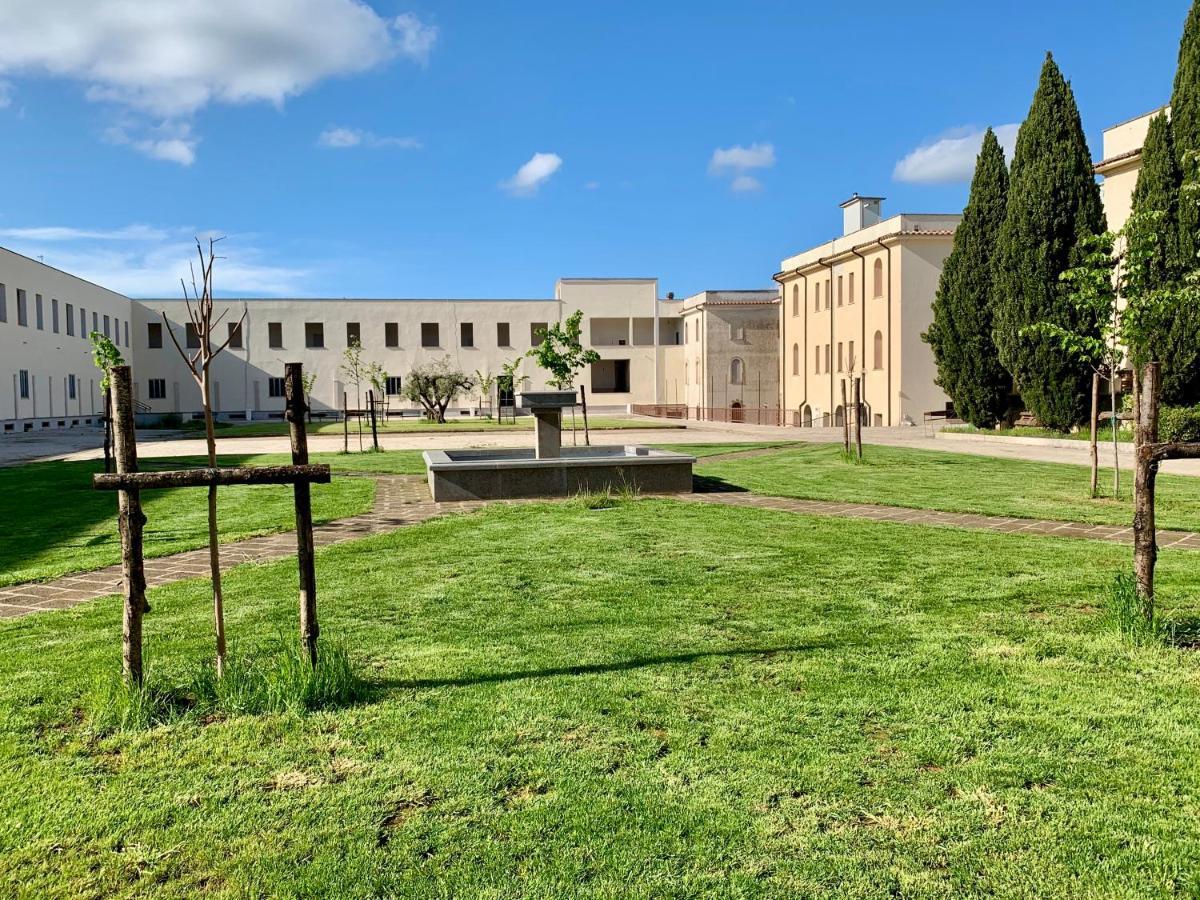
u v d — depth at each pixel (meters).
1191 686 3.96
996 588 5.99
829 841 2.70
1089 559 7.05
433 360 55.31
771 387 49.06
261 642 4.82
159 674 4.21
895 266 33.16
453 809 2.92
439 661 4.46
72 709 3.83
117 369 3.73
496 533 8.67
